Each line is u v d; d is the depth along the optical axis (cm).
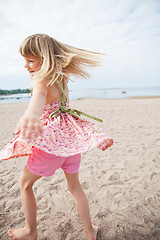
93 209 183
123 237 150
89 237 141
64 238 150
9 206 192
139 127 545
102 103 1609
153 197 199
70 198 203
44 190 220
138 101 1717
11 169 284
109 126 575
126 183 230
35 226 133
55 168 120
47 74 114
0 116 918
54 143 115
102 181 237
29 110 94
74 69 133
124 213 176
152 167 271
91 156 326
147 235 151
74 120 138
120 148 361
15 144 112
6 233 156
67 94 144
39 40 122
